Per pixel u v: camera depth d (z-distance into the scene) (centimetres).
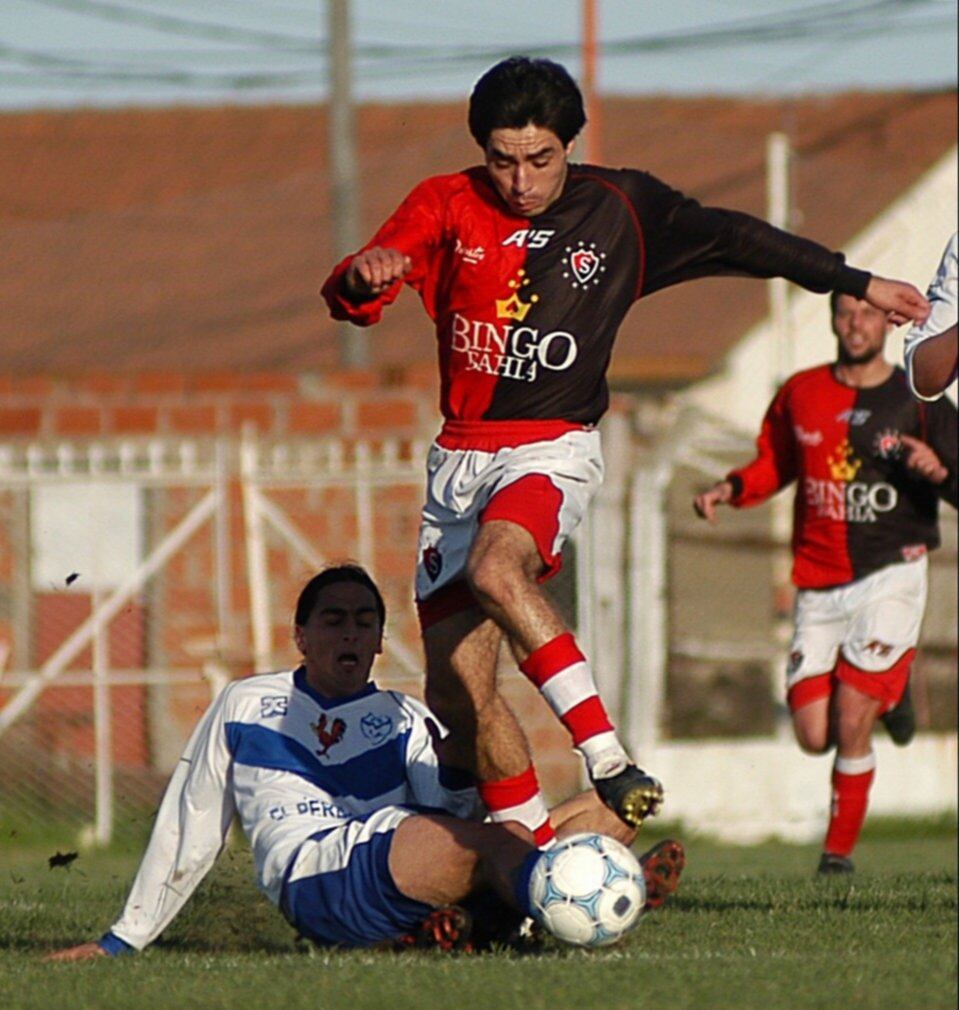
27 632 5288
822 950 2061
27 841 4884
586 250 2066
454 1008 1612
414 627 5128
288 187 10319
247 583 5297
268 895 2197
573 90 2027
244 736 2234
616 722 4903
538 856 1997
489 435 2088
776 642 5297
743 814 5000
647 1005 1609
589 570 4825
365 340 7731
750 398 7969
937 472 3522
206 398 5656
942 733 5134
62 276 9488
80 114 11088
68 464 5166
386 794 2248
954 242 2312
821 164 8475
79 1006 1705
